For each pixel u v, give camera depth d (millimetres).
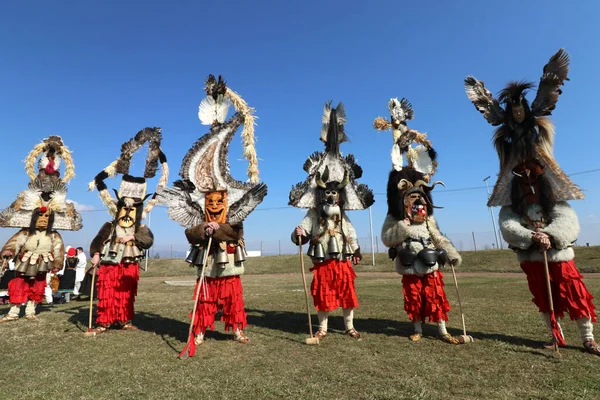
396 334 5051
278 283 15234
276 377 3393
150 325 5941
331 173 5461
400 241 5062
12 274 9047
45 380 3387
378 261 28203
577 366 3527
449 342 4516
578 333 4785
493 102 4816
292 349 4352
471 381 3215
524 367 3543
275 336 5020
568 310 4145
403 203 5148
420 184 5211
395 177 5355
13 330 5617
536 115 4531
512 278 14430
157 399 2932
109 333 5348
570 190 4191
